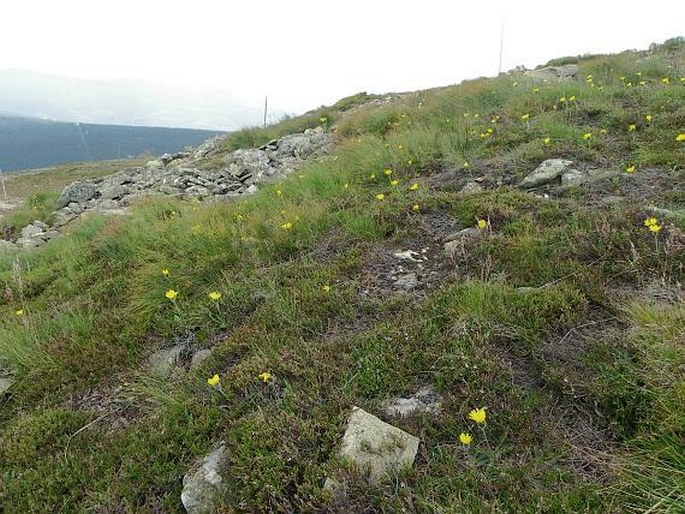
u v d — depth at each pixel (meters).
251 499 2.54
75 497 3.00
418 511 2.25
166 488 2.93
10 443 3.53
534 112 8.82
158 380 3.95
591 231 4.14
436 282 4.21
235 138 17.78
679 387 2.38
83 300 5.63
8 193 25.12
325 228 5.70
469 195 5.62
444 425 2.73
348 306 4.06
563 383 2.79
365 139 9.93
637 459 2.30
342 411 2.89
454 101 11.12
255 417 3.06
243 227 6.10
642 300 3.26
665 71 11.08
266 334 3.94
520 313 3.33
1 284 7.07
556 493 2.23
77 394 4.13
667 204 4.60
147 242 6.82
